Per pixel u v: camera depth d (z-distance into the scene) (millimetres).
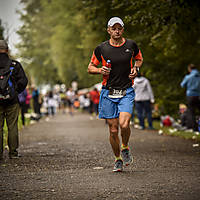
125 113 14836
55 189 12844
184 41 32562
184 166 16500
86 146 24609
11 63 19641
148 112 37500
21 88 19922
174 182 13375
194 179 13812
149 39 31688
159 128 38031
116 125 15297
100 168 16438
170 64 43281
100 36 33875
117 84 15102
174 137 29656
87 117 69375
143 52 34781
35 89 58438
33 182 14000
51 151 22656
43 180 14297
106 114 15219
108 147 23719
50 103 76438
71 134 34000
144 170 15750
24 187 13242
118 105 15133
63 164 17828
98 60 15297
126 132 14977
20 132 37000
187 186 12781
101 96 15320
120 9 28828
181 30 31062
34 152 22344
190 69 32969
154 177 14273
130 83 15211
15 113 19984
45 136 32469
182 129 34812
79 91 110562
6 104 19703
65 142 27391
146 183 13320
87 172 15617
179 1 27500
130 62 15086
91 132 35688
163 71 45594
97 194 12062
